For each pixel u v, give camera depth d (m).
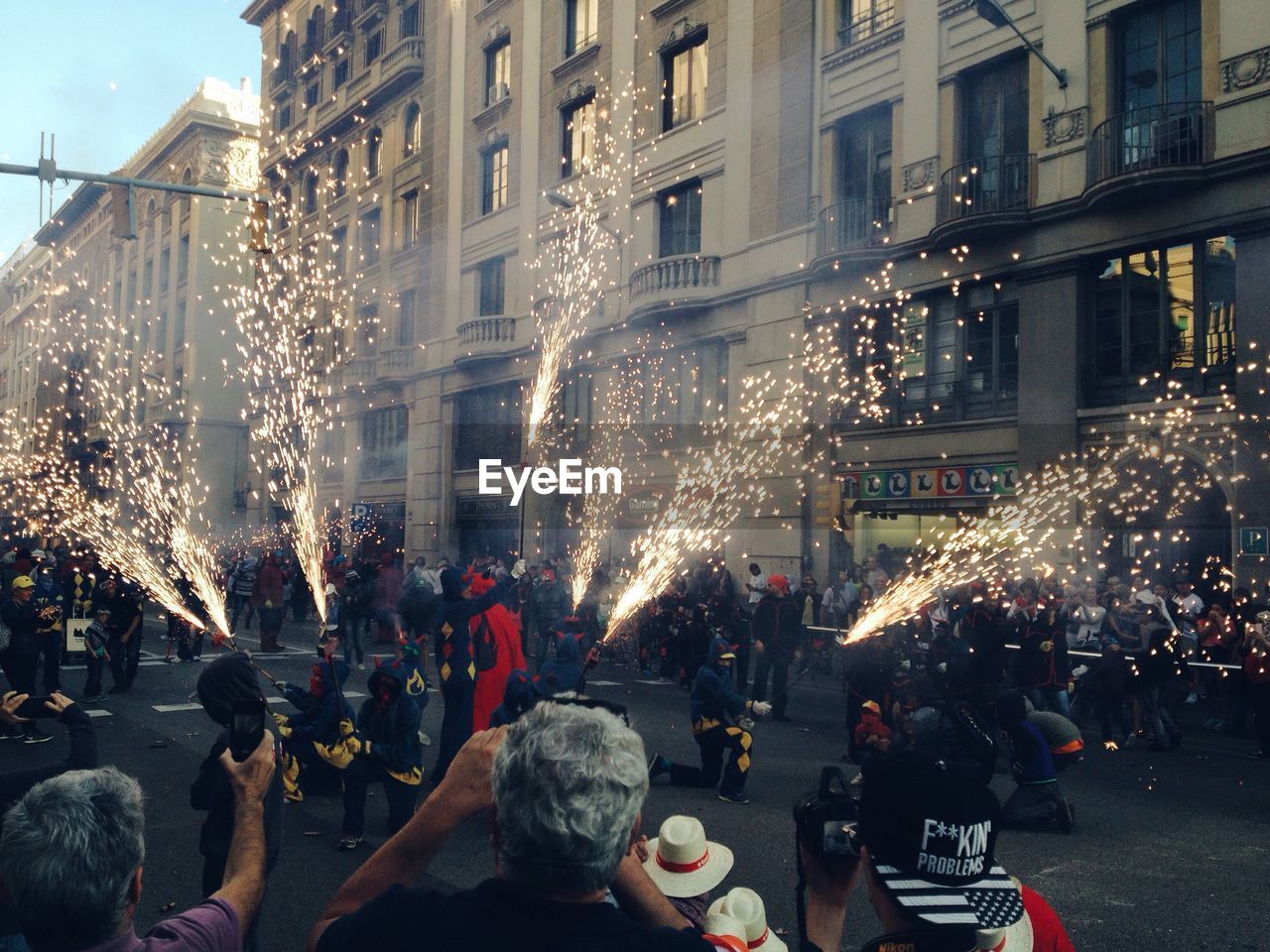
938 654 10.45
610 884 2.08
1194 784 9.60
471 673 8.53
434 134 34.69
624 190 26.72
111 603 14.12
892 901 1.83
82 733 3.42
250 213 13.30
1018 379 18.23
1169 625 11.69
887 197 20.67
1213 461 15.48
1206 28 15.97
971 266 18.98
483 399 32.00
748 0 23.62
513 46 31.17
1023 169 18.47
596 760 1.75
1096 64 17.33
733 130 23.88
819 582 21.05
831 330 21.47
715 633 8.95
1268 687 11.07
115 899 2.12
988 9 16.94
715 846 2.79
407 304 36.16
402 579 22.84
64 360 65.75
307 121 42.41
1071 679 12.09
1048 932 2.28
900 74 20.52
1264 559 14.73
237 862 2.51
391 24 37.59
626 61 26.88
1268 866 6.94
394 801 7.23
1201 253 16.08
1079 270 17.44
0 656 11.95
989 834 1.82
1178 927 5.76
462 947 1.64
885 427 20.38
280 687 8.82
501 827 1.74
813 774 9.73
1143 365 16.78
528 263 29.94
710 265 24.09
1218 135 15.65
